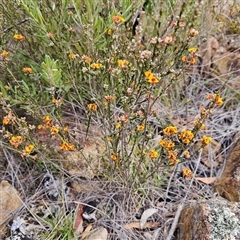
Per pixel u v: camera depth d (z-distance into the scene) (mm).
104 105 282
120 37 307
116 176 311
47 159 303
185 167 344
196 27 373
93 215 314
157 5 372
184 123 372
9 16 323
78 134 333
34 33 321
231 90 396
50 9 305
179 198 327
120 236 302
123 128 275
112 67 273
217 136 367
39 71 332
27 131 279
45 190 327
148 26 371
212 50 418
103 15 329
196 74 408
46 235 299
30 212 307
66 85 323
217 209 276
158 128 361
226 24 431
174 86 383
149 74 244
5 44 331
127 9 306
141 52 270
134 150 318
